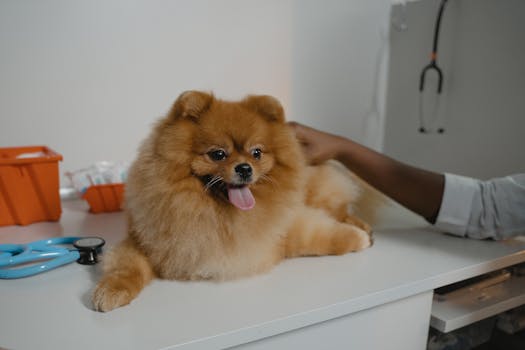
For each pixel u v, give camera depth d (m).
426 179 1.01
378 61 1.72
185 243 0.71
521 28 1.21
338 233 0.86
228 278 0.75
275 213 0.77
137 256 0.74
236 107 0.77
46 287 0.71
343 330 0.70
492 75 1.31
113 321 0.60
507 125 1.27
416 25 1.58
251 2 1.44
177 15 1.34
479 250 0.93
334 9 1.58
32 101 1.22
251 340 0.59
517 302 0.93
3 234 1.00
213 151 0.71
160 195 0.71
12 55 1.17
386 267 0.82
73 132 1.29
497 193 0.97
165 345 0.54
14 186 1.03
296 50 1.55
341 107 1.70
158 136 0.74
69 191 1.32
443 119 1.50
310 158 1.02
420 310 0.79
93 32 1.25
